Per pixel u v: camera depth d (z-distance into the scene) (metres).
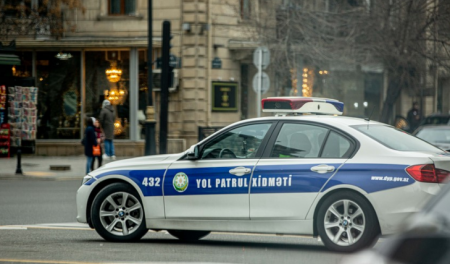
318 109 27.88
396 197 23.30
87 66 87.19
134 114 86.44
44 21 85.06
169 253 25.17
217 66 86.69
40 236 29.94
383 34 84.19
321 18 87.38
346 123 25.33
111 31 87.12
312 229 24.66
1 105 84.06
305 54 85.00
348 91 103.94
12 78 83.81
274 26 87.94
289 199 24.97
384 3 84.56
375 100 108.94
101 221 28.08
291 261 23.36
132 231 27.81
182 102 86.25
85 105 87.06
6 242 28.00
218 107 87.44
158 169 27.34
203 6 85.81
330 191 24.36
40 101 87.69
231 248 26.67
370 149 24.28
